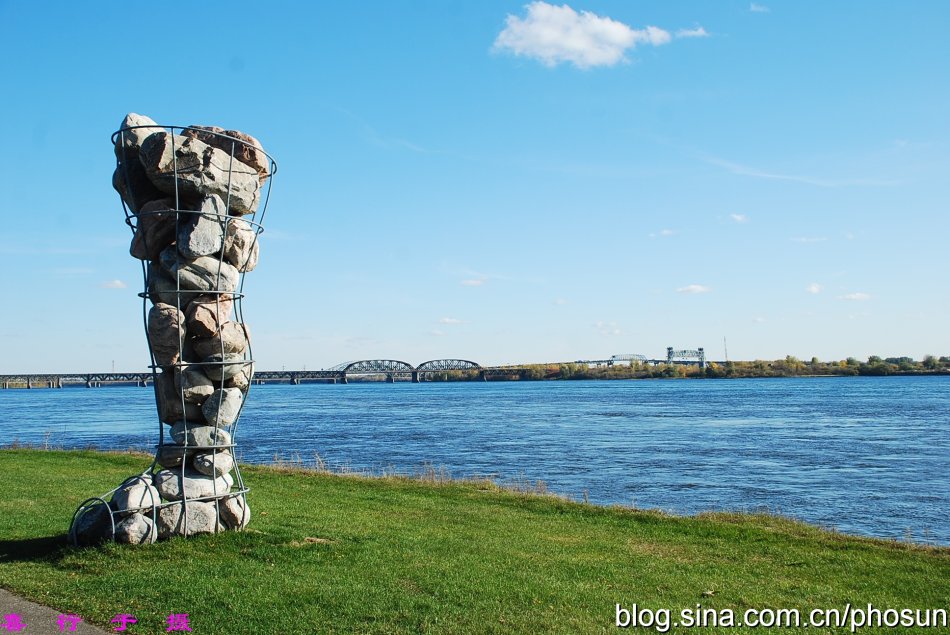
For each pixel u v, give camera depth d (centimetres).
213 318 1052
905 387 16188
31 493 1642
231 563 955
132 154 1088
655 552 1166
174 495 1038
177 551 988
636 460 3575
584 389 18238
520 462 3500
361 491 1844
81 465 2291
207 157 1041
